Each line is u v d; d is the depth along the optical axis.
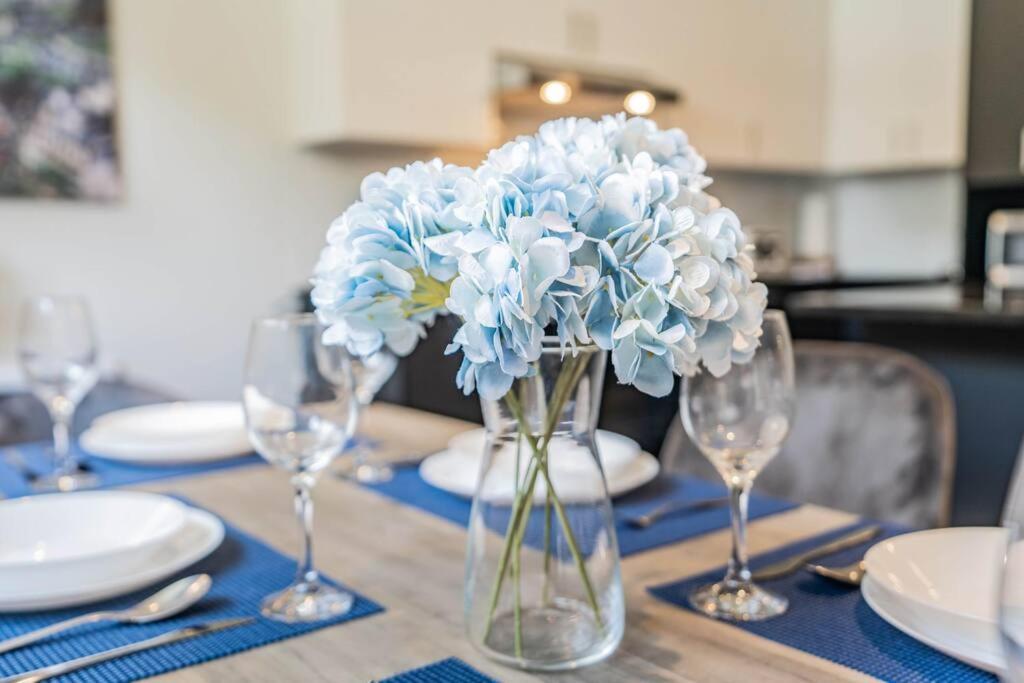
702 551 0.90
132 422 1.42
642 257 0.59
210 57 3.04
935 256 4.71
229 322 3.16
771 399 0.74
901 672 0.62
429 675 0.64
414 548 0.92
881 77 4.46
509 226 0.57
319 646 0.69
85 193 2.81
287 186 3.25
